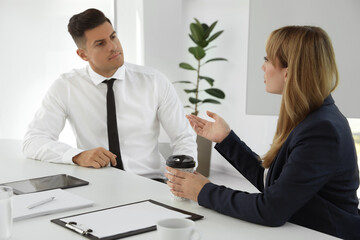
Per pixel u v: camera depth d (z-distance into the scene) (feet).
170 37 14.78
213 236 3.84
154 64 14.71
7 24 15.20
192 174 4.75
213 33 16.12
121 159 7.67
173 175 4.82
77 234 3.84
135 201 4.87
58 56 15.64
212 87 16.39
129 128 8.04
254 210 4.12
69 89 8.04
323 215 4.30
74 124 8.11
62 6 15.39
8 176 6.12
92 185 5.58
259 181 5.60
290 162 4.18
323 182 4.15
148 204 4.65
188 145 8.20
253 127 14.83
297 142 4.23
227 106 15.83
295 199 4.07
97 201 4.87
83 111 8.05
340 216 4.29
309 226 4.35
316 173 4.09
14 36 15.30
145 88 8.24
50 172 6.34
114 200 4.91
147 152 8.20
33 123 7.72
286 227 4.10
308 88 4.38
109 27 7.52
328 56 4.42
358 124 12.10
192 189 4.65
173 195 4.86
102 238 3.69
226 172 16.25
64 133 15.40
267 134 14.33
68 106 8.04
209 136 5.79
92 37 7.41
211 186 4.57
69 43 15.64
